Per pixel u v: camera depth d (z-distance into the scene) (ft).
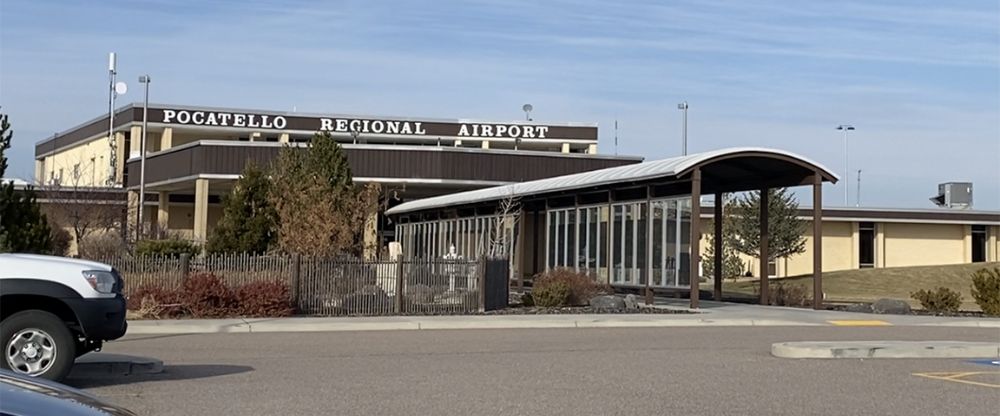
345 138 203.82
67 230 153.17
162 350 56.75
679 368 48.98
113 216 157.28
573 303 95.91
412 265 87.30
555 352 56.70
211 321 74.95
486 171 166.20
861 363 51.72
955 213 197.36
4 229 76.13
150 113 192.75
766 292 102.42
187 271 81.00
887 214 194.90
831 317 86.12
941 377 46.16
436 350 57.62
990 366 50.85
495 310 90.07
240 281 82.12
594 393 40.32
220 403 37.17
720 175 102.22
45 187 157.99
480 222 136.05
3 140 78.64
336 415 34.83
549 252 122.83
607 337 67.41
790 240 162.20
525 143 214.90
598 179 103.30
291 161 111.86
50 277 39.01
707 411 36.19
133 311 77.30
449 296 88.02
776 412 36.17
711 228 180.24
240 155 159.74
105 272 40.27
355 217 111.96
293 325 73.00
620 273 104.53
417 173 162.61
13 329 38.42
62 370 38.81
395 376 45.34
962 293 143.95
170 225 195.72
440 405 37.09
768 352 57.26
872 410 36.81
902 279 156.56
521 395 39.65
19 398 16.34
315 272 84.43
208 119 195.83
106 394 39.06
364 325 74.23
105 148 209.05
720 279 107.96
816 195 94.68
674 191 97.35
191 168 160.35
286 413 35.14
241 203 109.09
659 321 80.59
